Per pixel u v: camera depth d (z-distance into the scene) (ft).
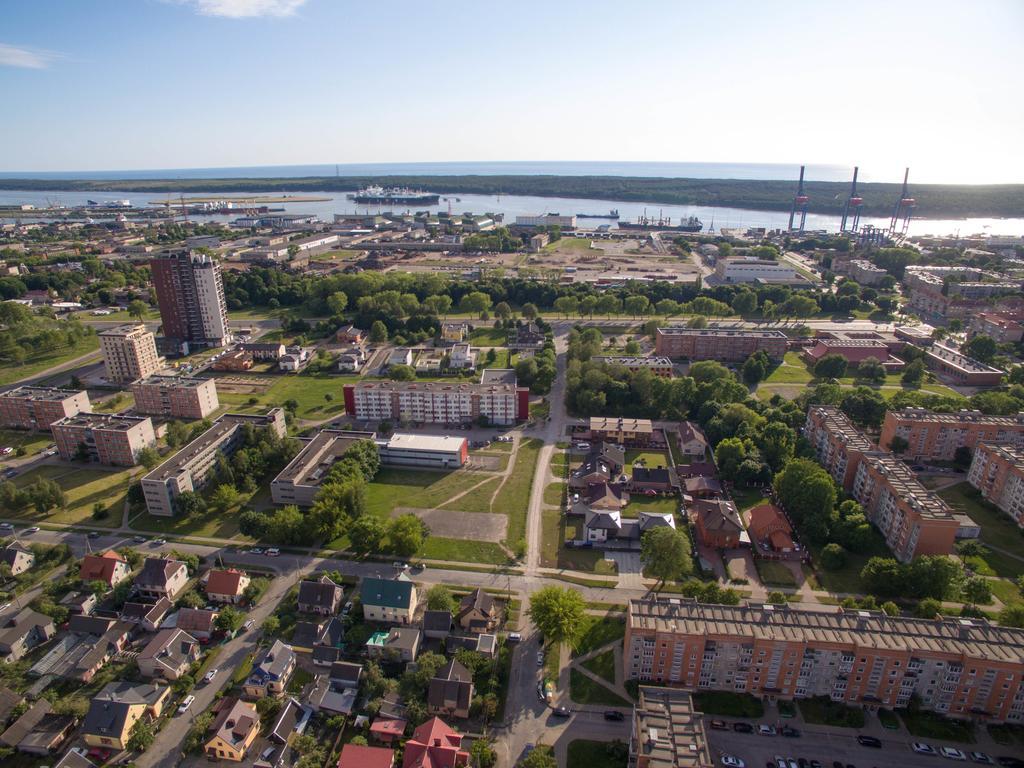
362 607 545.85
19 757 422.82
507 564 615.98
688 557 583.58
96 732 427.33
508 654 506.89
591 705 459.73
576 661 499.10
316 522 636.48
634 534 653.30
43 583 584.81
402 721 442.50
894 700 458.91
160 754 424.46
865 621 472.44
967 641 453.58
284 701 457.27
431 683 456.86
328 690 465.47
